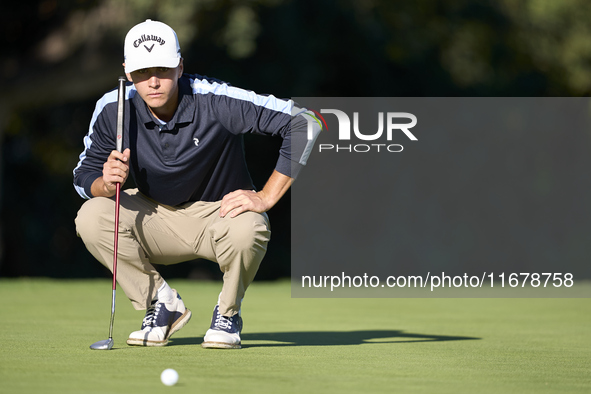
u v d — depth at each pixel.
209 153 13.31
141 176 13.44
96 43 46.62
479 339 16.02
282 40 51.56
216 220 13.69
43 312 20.38
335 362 11.70
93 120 13.71
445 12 60.09
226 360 11.60
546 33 63.72
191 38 42.91
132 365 10.83
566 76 65.00
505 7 62.16
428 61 60.31
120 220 13.30
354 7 54.03
